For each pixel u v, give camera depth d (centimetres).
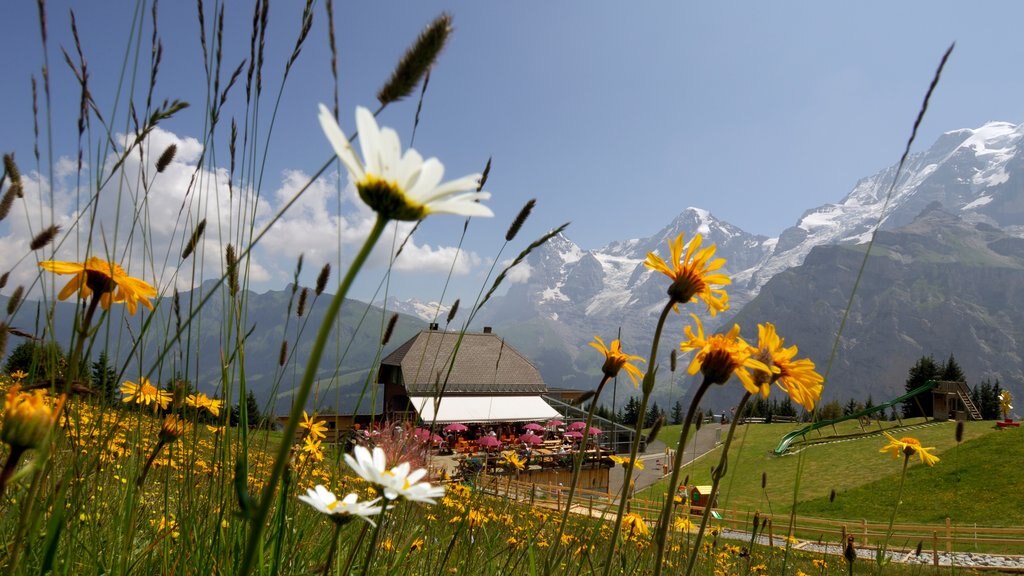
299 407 82
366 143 95
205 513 210
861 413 235
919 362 9844
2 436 99
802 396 231
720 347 198
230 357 205
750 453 4559
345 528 262
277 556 177
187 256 210
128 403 192
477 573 324
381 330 246
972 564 1669
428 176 94
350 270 88
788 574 623
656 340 206
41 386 129
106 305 172
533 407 4966
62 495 138
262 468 239
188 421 210
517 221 262
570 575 307
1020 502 2605
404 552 251
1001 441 3416
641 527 407
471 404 4772
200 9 219
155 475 272
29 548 156
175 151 215
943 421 5181
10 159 165
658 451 3741
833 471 3800
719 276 212
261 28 227
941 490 2995
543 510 466
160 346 194
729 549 640
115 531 203
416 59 117
